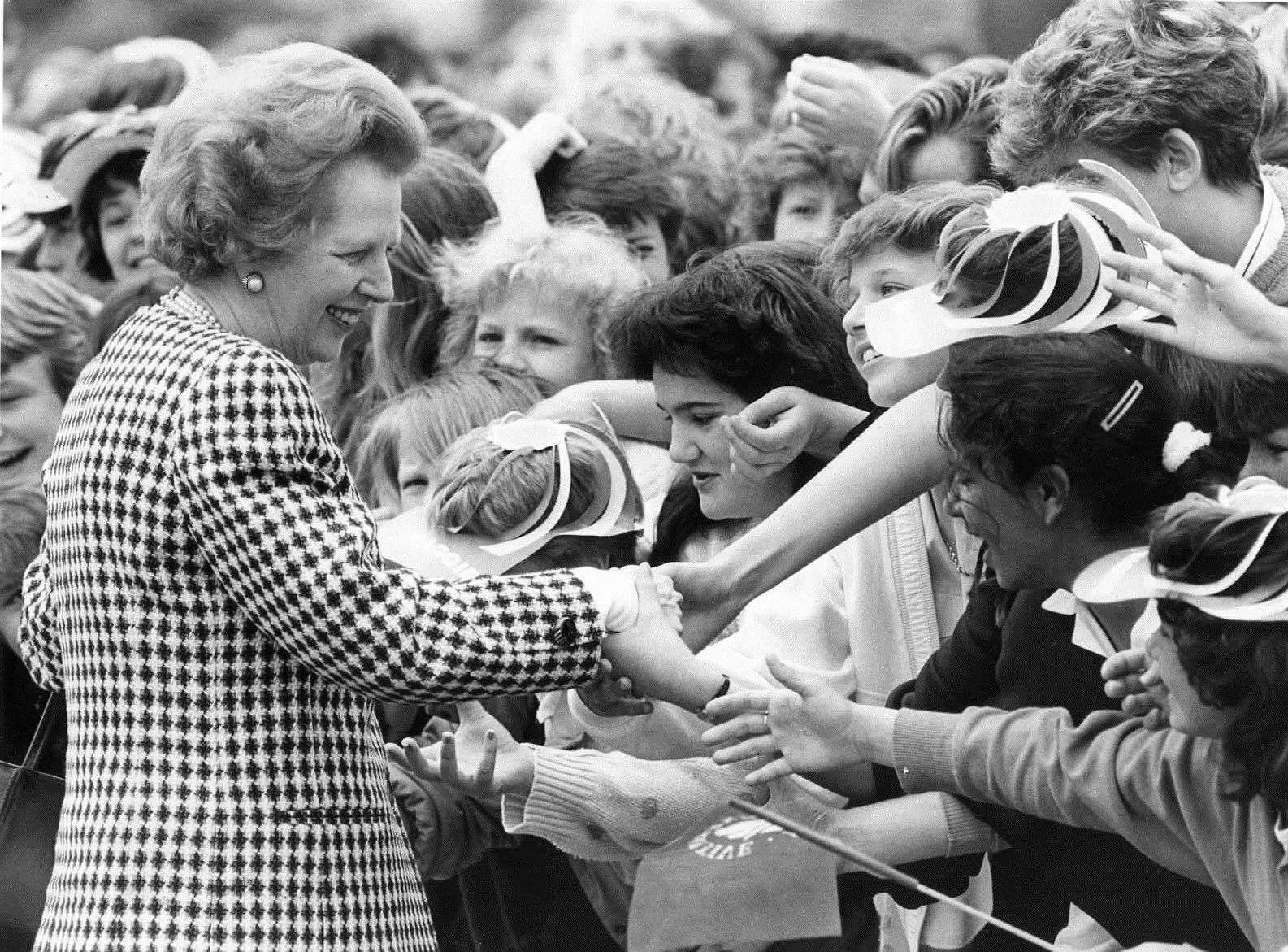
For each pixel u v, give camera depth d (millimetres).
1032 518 2100
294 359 1975
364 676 1786
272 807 1777
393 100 1914
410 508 2914
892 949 2527
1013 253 2205
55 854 1916
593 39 3033
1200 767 2008
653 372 2695
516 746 2459
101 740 1815
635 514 2664
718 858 2553
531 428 2641
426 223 2973
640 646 2059
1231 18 2266
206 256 1867
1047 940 2396
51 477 1902
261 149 1828
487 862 2803
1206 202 2230
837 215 2916
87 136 3182
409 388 2938
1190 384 2250
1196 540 1834
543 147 3014
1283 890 1937
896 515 2588
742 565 2371
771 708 2184
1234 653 1811
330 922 1785
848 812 2471
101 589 1794
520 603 1918
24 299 3180
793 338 2602
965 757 2170
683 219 2990
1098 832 2314
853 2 2939
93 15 3188
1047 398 2035
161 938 1735
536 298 2926
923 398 2396
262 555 1742
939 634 2555
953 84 2832
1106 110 2203
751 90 2984
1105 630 2273
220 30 3158
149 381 1801
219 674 1783
